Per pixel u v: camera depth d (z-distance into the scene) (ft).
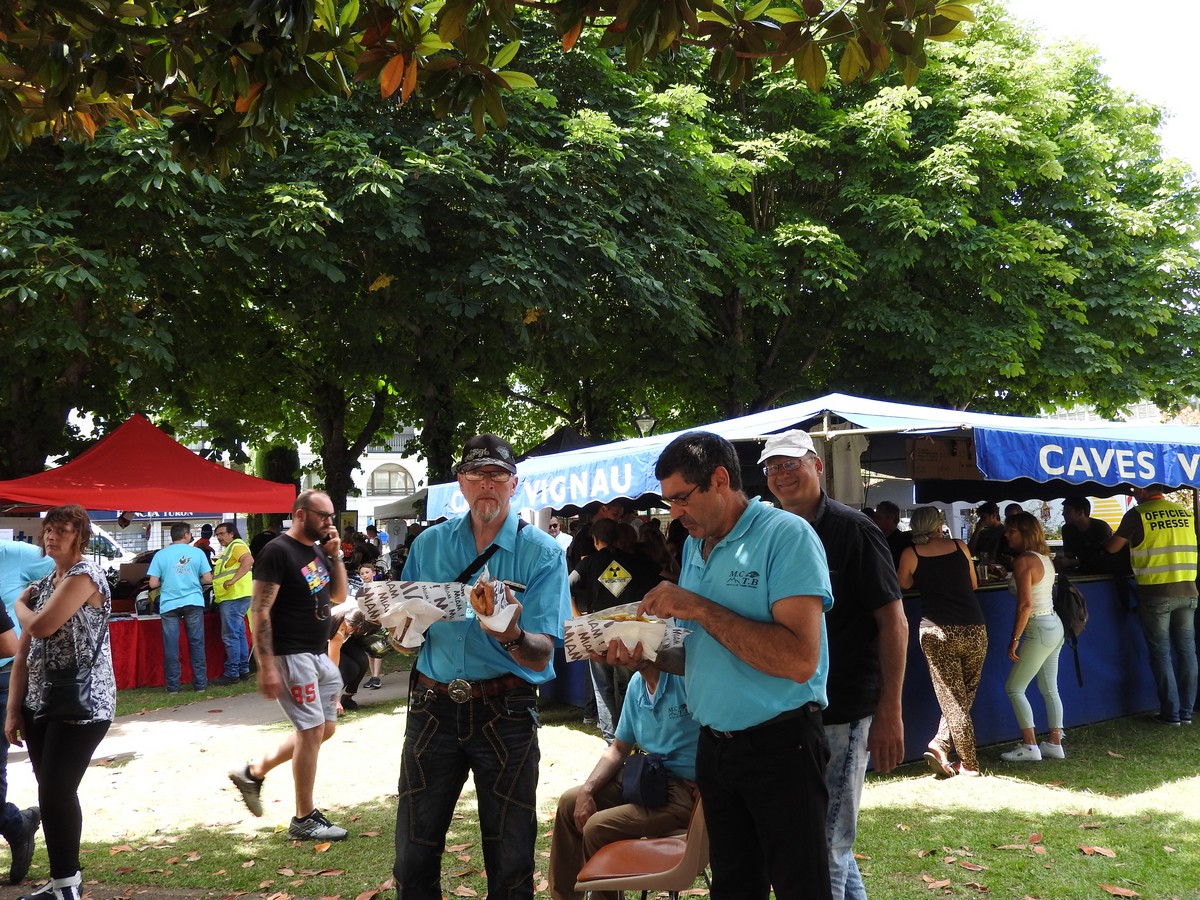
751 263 54.34
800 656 8.65
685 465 9.24
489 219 41.81
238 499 42.16
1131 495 34.71
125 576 46.39
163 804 20.85
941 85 60.08
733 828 9.31
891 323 53.47
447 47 11.34
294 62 10.69
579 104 49.11
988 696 24.09
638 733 12.16
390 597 10.64
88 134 13.76
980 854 16.24
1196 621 28.91
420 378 50.93
